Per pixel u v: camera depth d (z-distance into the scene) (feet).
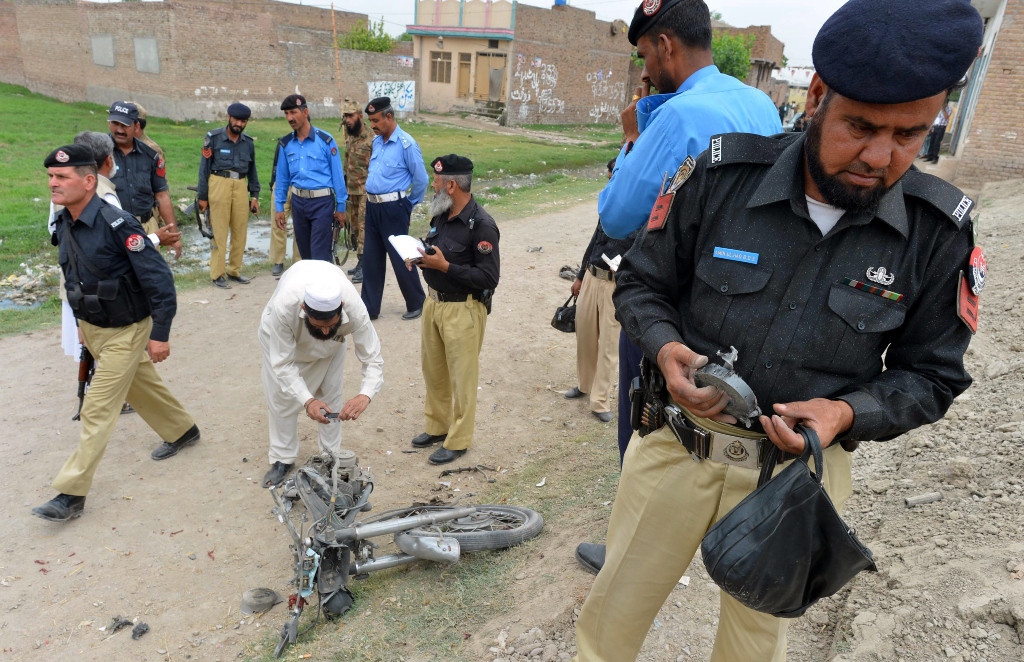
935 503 10.23
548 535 12.05
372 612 10.58
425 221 37.70
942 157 52.39
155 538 12.72
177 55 77.92
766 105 8.54
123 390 13.25
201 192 25.14
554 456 15.24
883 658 7.54
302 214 25.31
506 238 35.14
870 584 8.94
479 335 14.53
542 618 9.57
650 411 6.12
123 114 20.48
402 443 16.14
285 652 9.92
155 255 12.81
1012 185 39.22
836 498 5.85
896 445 12.41
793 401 5.40
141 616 10.90
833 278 5.17
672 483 6.03
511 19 104.99
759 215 5.32
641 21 8.67
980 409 12.47
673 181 5.79
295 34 113.19
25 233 30.40
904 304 5.15
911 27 4.20
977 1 56.08
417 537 10.94
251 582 11.69
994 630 7.41
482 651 9.28
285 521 10.47
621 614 6.59
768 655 6.10
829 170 4.76
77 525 13.00
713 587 9.80
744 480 5.65
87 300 12.44
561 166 67.00
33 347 20.38
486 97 114.01
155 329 12.93
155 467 14.93
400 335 22.38
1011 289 18.94
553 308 24.99
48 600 11.16
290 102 23.97
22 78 101.86
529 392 18.65
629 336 5.99
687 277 5.96
